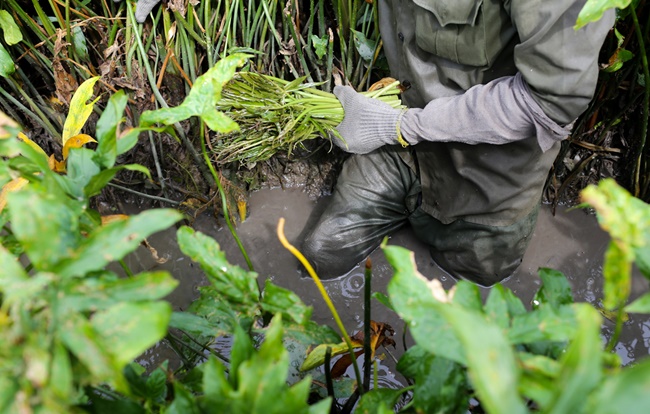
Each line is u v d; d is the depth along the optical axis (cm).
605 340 182
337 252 198
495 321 69
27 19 175
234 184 217
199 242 82
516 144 162
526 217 181
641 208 64
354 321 195
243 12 185
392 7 168
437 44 152
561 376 49
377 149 197
